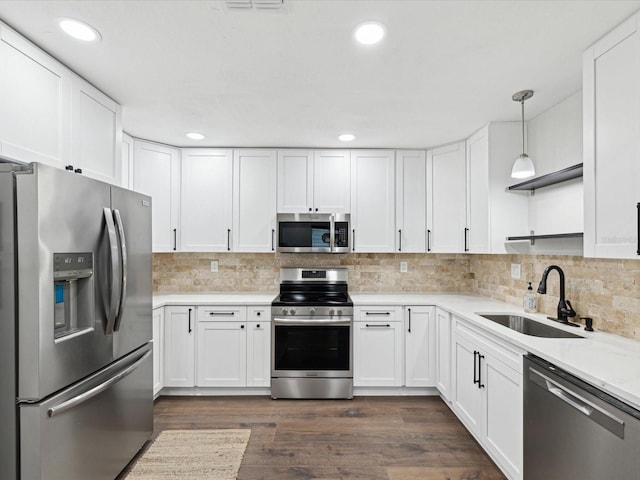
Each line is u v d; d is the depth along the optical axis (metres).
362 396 3.06
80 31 1.50
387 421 2.59
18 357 1.35
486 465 2.06
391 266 3.62
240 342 3.02
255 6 1.33
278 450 2.21
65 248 1.48
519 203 2.58
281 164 3.29
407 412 2.74
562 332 1.98
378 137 2.98
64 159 1.77
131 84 2.00
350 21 1.43
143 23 1.44
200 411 2.75
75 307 1.62
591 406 1.25
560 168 2.23
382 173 3.31
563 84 1.99
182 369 3.00
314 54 1.68
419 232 3.30
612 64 1.46
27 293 1.34
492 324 2.09
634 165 1.35
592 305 2.00
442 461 2.10
